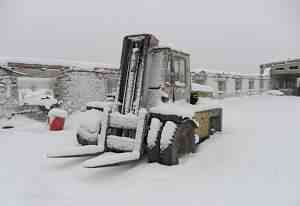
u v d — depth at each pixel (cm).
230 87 2058
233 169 421
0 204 308
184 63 574
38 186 356
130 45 501
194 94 612
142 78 473
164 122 452
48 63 1058
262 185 361
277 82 2422
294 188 350
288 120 929
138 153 422
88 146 438
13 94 908
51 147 551
